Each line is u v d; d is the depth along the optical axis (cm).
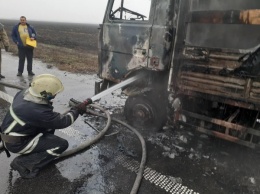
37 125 258
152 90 384
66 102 523
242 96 285
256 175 296
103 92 353
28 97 254
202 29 327
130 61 383
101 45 425
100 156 322
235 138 307
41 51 1312
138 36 362
